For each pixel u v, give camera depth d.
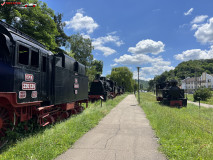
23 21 15.61
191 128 6.70
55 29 18.58
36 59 5.91
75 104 10.45
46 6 17.81
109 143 5.28
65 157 4.13
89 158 4.09
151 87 141.75
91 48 35.25
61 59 8.16
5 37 4.39
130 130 7.06
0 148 4.34
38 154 3.96
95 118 9.09
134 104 20.30
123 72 73.00
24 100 4.98
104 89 22.09
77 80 10.17
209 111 14.36
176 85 18.81
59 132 5.64
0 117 4.43
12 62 4.57
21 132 5.43
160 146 4.91
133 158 4.12
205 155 4.01
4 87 4.39
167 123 7.32
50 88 6.78
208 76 89.56
